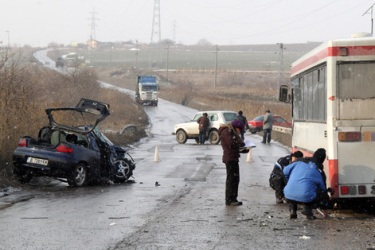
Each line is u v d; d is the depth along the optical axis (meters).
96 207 13.57
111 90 83.88
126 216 12.30
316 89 13.43
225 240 9.84
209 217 12.20
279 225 11.26
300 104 15.65
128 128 42.19
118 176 18.81
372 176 12.03
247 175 21.09
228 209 13.31
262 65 163.88
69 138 17.83
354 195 12.02
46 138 17.97
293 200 11.83
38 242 9.69
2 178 17.16
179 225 11.26
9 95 21.70
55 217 12.16
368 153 12.03
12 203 14.14
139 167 24.02
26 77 31.41
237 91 106.62
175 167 23.97
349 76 12.10
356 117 12.07
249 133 50.88
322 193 11.81
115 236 10.20
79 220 11.80
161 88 120.25
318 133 13.21
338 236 10.14
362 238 9.96
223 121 38.38
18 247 9.32
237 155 13.88
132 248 9.25
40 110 23.72
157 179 19.92
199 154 30.33
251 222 11.59
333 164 12.06
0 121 18.77
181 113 74.56
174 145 37.12
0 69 23.84
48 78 61.31
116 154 19.14
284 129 41.56
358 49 12.04
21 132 19.97
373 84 12.06
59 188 17.25
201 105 81.75
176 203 14.27
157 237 10.11
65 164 17.08
